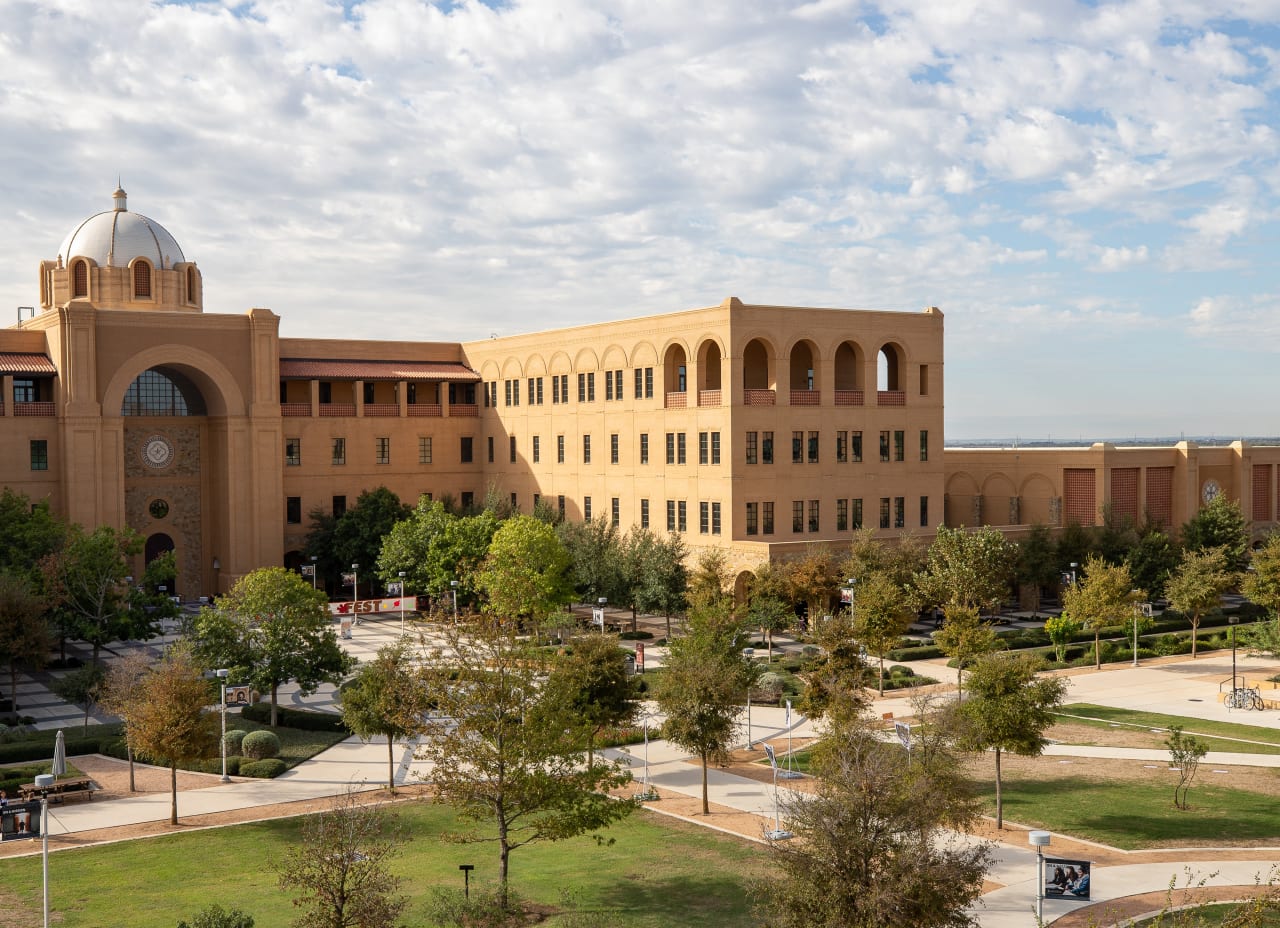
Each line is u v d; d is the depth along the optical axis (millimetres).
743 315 77875
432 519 80875
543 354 95562
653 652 68875
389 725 41812
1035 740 36906
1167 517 97688
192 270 94500
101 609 61344
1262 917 24406
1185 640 72938
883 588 58406
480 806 31016
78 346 81625
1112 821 37250
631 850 35094
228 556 89000
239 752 47781
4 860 34812
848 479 82750
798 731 50969
